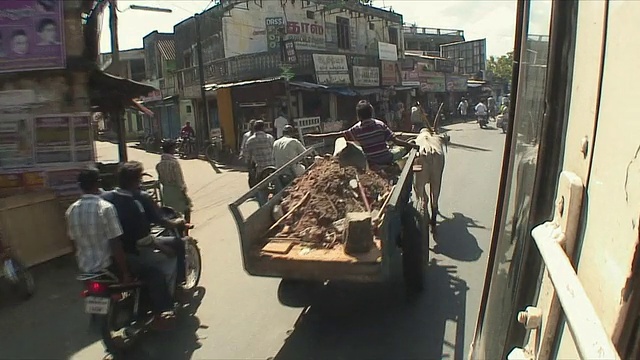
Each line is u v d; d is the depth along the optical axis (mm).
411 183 6004
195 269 6117
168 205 8641
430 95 38562
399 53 32344
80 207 4430
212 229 9297
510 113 1397
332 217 4949
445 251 6875
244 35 22406
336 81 24109
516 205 1324
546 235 1051
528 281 1224
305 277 4355
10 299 6367
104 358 4672
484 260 6430
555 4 1062
